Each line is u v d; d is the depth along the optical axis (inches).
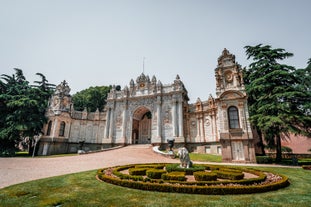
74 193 335.0
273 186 371.9
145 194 330.0
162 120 1572.3
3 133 1165.7
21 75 1508.4
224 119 1022.4
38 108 1401.3
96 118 1863.9
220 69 1120.2
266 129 888.9
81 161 836.6
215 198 309.3
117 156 1035.3
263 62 1007.6
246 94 1013.8
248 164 860.0
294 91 858.8
